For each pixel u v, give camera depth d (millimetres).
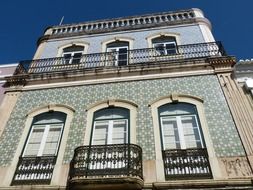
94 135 7336
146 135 7016
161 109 7641
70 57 10570
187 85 8125
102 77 8828
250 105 7312
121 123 7496
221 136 6723
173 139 6941
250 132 6660
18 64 10125
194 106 7570
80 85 8750
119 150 6348
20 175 6633
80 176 5957
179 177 6070
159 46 10266
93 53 10391
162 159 6426
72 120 7719
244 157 6211
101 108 7910
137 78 8570
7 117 8133
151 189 5859
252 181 5723
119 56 9945
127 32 11180
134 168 6027
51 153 7098
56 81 9023
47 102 8398
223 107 7367
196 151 6422
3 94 9102
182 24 11008
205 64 8562
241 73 8297
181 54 9320
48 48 11172
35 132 7695
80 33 11578
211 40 9945
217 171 6023
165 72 8602
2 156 7102
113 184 5785
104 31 11422
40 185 6293
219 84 7988
